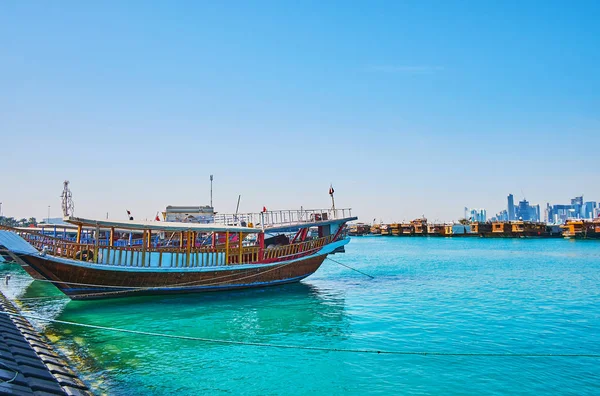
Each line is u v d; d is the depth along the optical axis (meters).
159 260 33.19
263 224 40.91
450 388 16.02
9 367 14.05
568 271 56.00
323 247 43.38
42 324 25.84
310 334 23.66
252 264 37.62
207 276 35.31
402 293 37.97
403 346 21.25
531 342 21.83
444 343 21.70
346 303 32.97
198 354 20.20
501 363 18.66
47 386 13.48
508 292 38.38
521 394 15.43
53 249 30.39
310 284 43.78
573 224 138.12
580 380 16.69
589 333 23.52
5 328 20.42
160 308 30.72
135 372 17.78
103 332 24.03
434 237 189.00
